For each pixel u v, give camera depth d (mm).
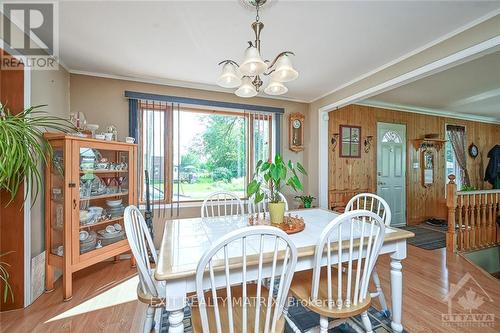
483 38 1793
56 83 2424
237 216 2092
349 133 4223
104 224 2531
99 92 2824
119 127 2898
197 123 3365
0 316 1764
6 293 1761
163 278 994
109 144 2373
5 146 1481
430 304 1902
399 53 2355
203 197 3359
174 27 1920
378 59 2480
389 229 1623
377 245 1266
